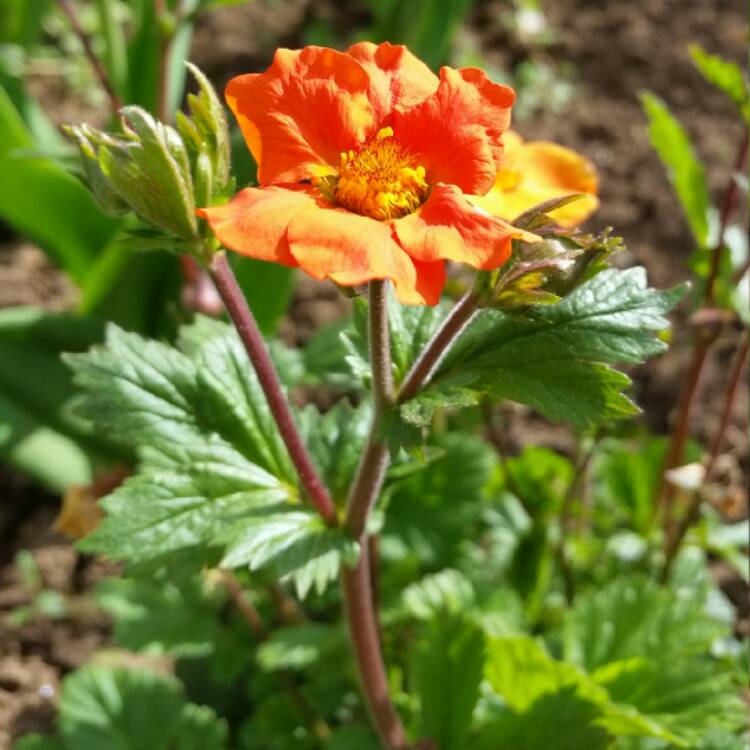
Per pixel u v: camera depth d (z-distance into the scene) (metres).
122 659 0.25
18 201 0.28
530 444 0.28
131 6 0.28
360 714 0.21
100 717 0.21
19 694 0.24
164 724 0.21
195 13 0.25
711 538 0.22
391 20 0.28
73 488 0.20
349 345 0.14
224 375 0.16
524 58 0.39
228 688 0.23
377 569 0.20
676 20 0.40
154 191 0.12
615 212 0.34
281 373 0.17
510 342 0.14
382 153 0.12
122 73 0.28
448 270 0.21
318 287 0.32
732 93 0.19
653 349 0.14
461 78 0.12
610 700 0.19
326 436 0.17
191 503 0.15
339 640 0.20
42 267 0.32
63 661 0.25
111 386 0.15
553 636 0.22
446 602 0.19
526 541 0.23
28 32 0.31
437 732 0.19
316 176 0.12
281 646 0.20
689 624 0.20
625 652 0.20
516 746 0.18
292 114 0.12
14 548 0.27
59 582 0.26
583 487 0.24
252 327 0.14
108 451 0.25
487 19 0.40
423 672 0.19
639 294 0.14
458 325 0.13
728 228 0.22
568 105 0.37
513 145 0.20
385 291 0.13
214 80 0.37
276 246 0.11
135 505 0.15
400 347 0.15
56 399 0.25
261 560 0.14
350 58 0.12
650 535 0.24
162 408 0.15
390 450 0.13
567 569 0.23
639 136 0.36
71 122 0.35
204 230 0.13
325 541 0.15
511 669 0.19
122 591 0.22
